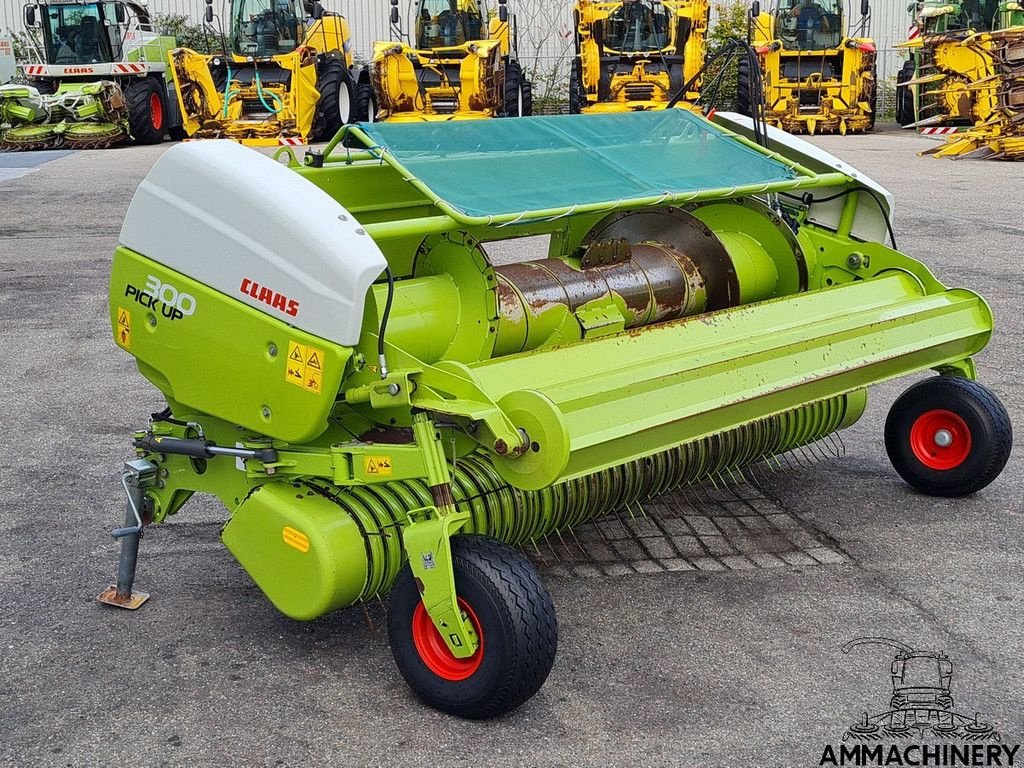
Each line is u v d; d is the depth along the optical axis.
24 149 18.94
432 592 3.14
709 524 4.65
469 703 3.16
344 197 4.14
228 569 4.26
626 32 20.28
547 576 4.17
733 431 4.61
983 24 20.20
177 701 3.35
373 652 3.63
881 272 4.87
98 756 3.09
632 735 3.16
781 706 3.31
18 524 4.66
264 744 3.13
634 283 4.38
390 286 3.24
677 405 3.49
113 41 20.38
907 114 22.06
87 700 3.36
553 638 3.11
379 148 3.87
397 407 3.54
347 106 19.05
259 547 3.49
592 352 3.63
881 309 4.41
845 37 20.97
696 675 3.48
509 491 3.78
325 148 4.04
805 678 3.46
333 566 3.30
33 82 20.31
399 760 3.05
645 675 3.48
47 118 19.02
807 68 21.11
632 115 4.90
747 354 3.73
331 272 3.21
